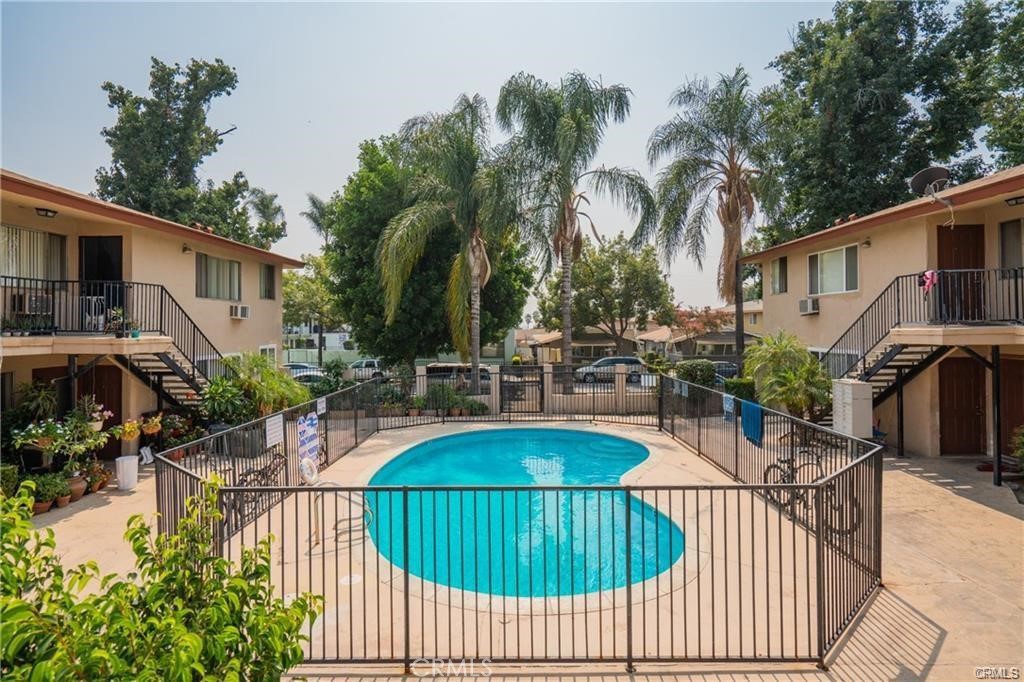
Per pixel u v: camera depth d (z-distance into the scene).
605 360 33.66
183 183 31.14
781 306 19.89
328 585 6.28
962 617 5.54
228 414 13.45
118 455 13.21
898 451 12.75
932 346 12.08
